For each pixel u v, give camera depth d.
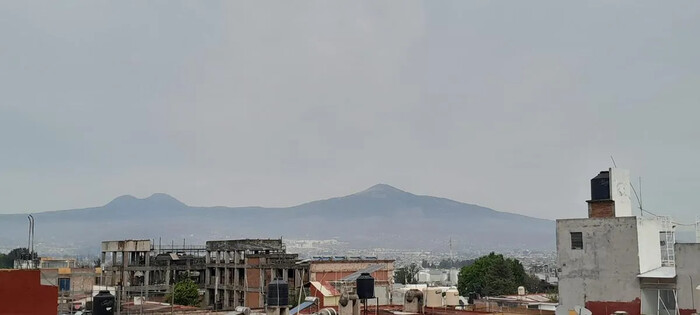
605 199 52.22
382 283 92.19
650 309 47.81
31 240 72.81
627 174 53.16
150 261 138.88
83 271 99.25
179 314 53.41
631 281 48.84
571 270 52.03
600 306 50.00
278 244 129.75
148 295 123.00
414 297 45.41
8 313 30.64
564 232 52.88
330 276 105.19
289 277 113.75
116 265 133.62
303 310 46.38
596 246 51.00
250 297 120.19
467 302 75.88
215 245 135.88
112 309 35.31
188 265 139.88
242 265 125.12
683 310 45.97
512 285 155.12
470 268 164.75
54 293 32.19
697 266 45.81
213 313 53.91
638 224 49.31
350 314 38.09
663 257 51.19
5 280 30.73
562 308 47.31
